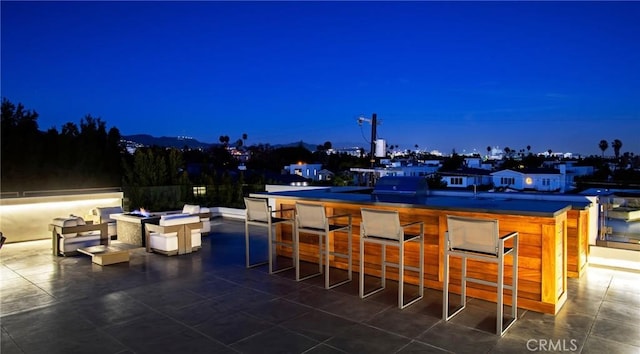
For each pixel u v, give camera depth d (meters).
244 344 2.88
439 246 4.15
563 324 3.21
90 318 3.45
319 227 4.36
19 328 3.23
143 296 4.06
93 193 8.33
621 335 2.98
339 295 4.04
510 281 3.70
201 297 4.01
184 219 6.12
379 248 4.71
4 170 12.89
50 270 5.17
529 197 5.46
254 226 8.94
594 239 4.97
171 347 2.85
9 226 7.12
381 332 3.09
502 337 2.97
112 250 5.61
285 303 3.80
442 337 2.98
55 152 14.21
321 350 2.77
